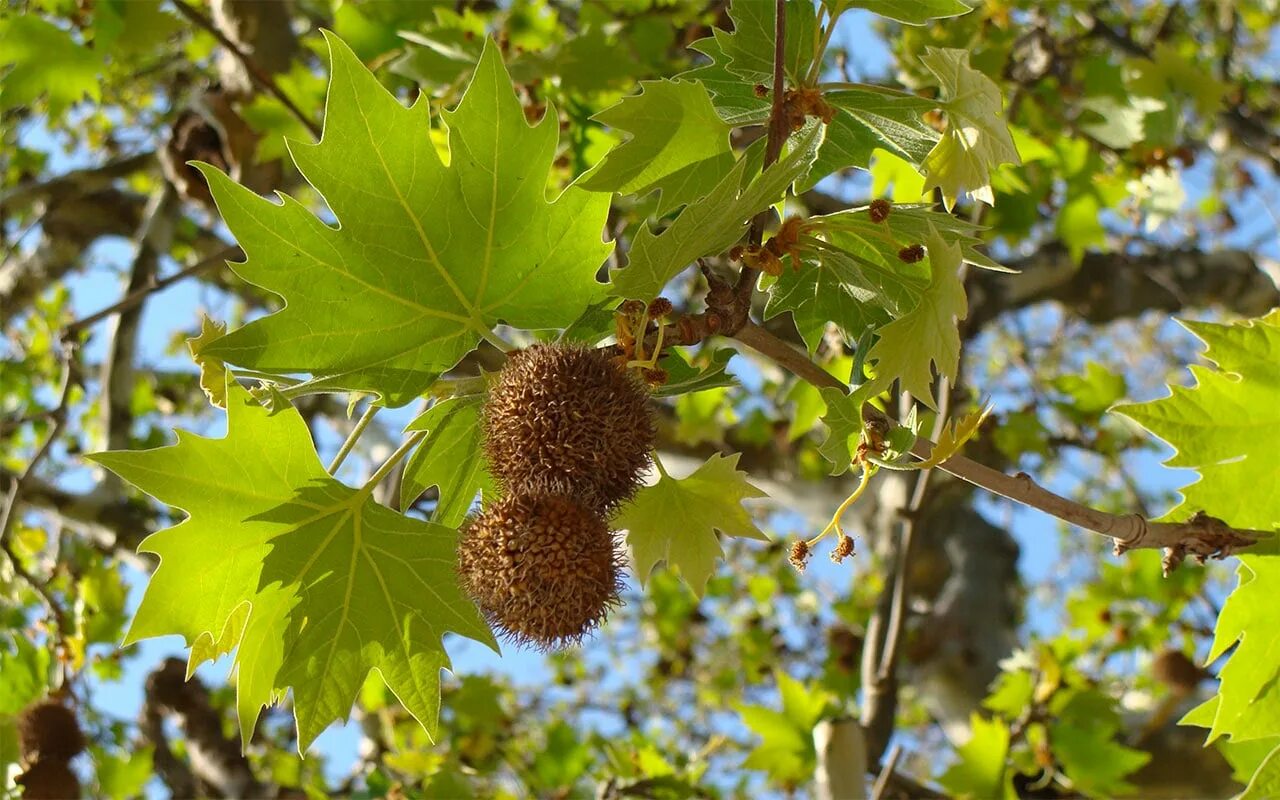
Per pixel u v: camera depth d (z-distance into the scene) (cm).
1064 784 527
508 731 684
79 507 672
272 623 250
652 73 581
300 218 233
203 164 227
